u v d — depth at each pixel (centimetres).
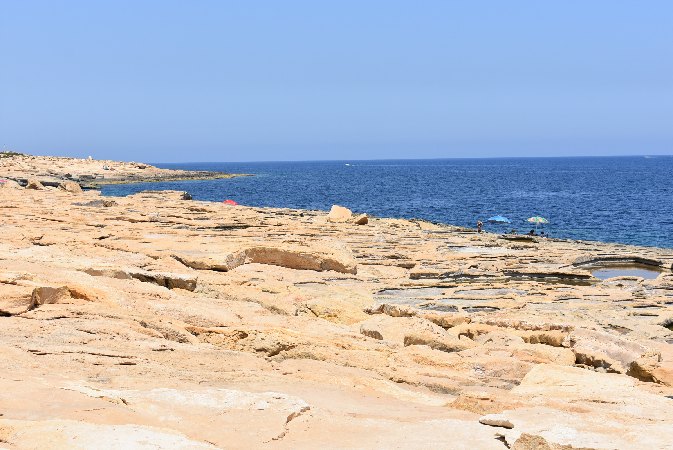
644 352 1773
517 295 2861
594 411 1198
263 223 4559
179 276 2172
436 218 8225
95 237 3119
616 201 10719
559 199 11288
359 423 1111
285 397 1172
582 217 8162
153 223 4181
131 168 17762
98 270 2089
